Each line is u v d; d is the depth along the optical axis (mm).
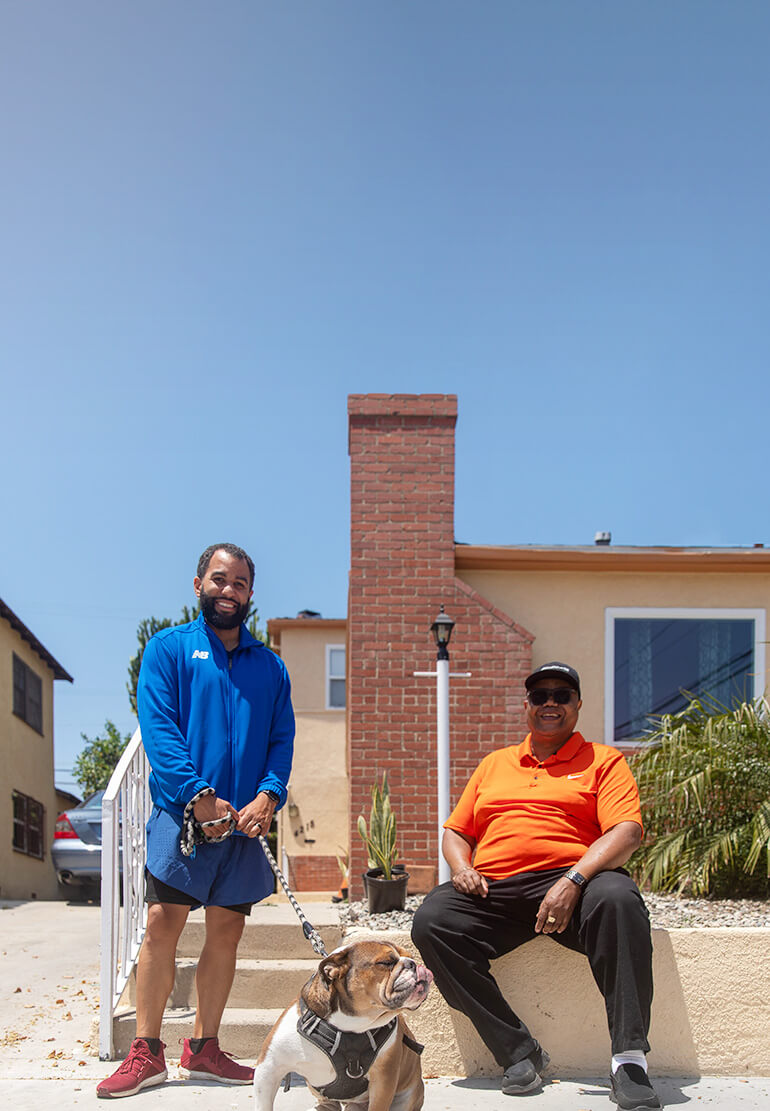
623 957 4402
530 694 5066
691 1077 4887
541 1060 4695
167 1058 5039
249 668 4836
